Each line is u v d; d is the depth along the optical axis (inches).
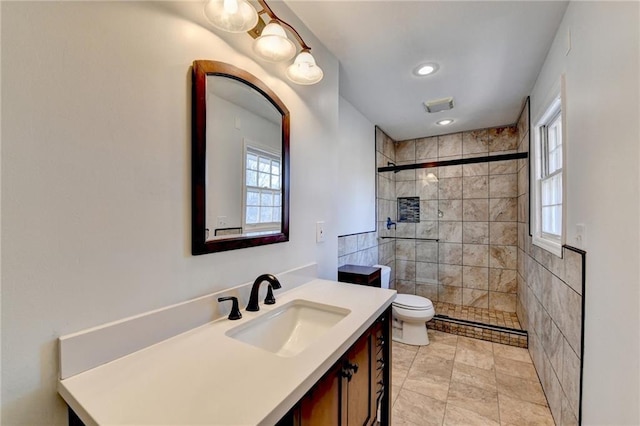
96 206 28.9
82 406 23.1
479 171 131.7
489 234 129.7
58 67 26.2
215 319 40.8
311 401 29.5
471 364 90.4
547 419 65.9
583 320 48.4
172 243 35.9
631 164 34.6
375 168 127.0
